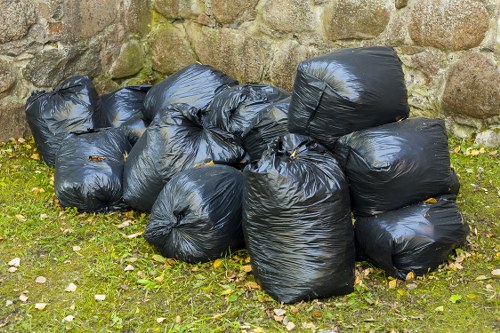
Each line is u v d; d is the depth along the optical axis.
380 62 3.90
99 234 4.29
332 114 3.84
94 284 3.88
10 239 4.25
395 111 3.89
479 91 4.66
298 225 3.60
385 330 3.48
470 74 4.68
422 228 3.75
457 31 4.67
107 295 3.79
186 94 4.90
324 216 3.62
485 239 4.04
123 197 4.43
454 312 3.58
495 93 4.62
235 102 4.55
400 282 3.78
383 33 4.96
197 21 5.79
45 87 5.43
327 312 3.59
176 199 3.95
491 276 3.79
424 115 4.93
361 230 3.84
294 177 3.59
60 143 4.93
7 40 5.18
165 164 4.26
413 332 3.46
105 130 4.82
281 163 3.62
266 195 3.61
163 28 5.98
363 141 3.78
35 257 4.10
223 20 5.64
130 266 3.96
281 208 3.59
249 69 5.60
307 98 3.88
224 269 3.93
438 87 4.84
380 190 3.76
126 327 3.58
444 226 3.79
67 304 3.74
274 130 4.31
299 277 3.62
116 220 4.42
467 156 4.70
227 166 4.14
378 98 3.82
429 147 3.81
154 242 4.03
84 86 5.07
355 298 3.68
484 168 4.57
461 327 3.49
